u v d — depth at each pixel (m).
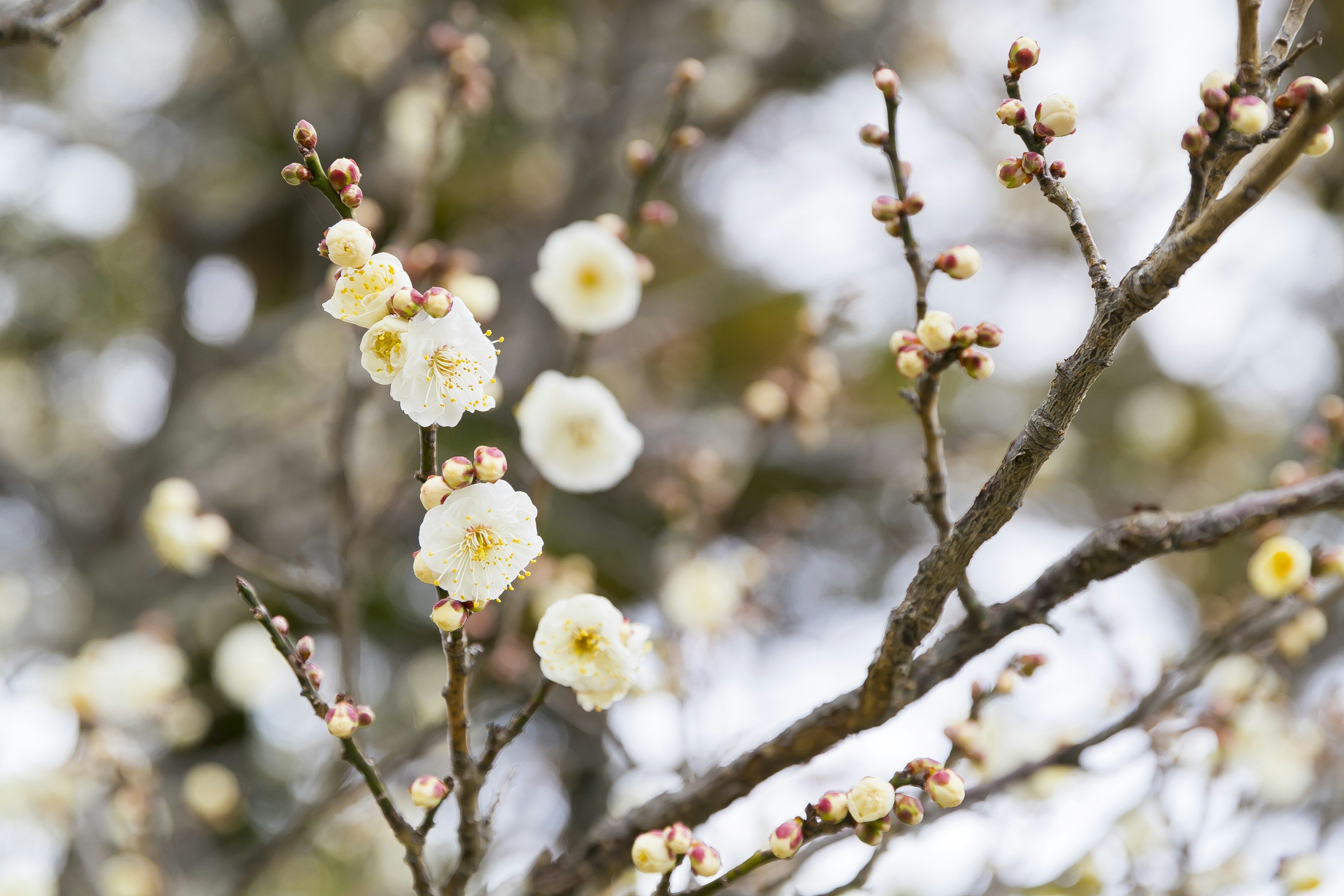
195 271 6.01
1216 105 1.27
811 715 1.78
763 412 3.03
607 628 1.53
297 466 5.32
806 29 6.05
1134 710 2.13
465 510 1.32
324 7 5.41
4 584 4.52
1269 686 2.80
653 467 5.13
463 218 6.34
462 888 1.62
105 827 3.16
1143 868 2.61
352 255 1.25
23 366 6.20
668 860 1.47
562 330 4.86
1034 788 2.50
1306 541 3.79
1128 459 6.29
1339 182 5.78
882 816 1.41
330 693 3.72
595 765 3.50
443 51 2.72
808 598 6.68
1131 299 1.30
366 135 4.88
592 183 4.83
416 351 1.25
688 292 6.11
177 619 4.69
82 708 2.86
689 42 5.56
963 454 5.99
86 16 1.88
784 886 2.20
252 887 3.19
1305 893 2.53
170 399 5.46
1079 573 1.75
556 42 5.46
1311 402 6.04
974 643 1.77
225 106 5.89
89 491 5.36
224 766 4.83
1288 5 1.40
